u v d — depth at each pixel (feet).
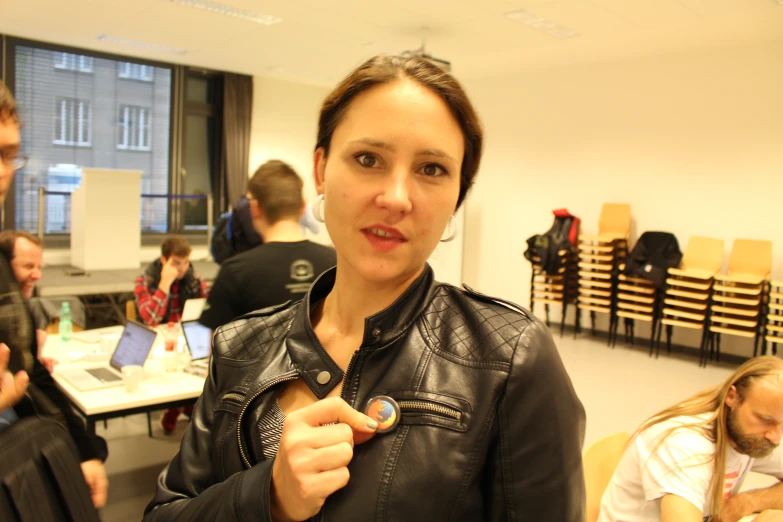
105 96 23.86
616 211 20.56
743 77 17.98
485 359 2.00
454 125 2.04
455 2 14.73
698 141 19.01
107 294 19.34
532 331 2.04
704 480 4.96
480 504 1.95
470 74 23.97
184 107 25.43
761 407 4.91
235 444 2.24
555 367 2.02
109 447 11.28
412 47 19.43
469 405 1.94
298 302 2.64
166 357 9.18
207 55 22.56
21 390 3.01
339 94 2.09
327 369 2.17
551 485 1.90
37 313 11.44
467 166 2.23
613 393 15.16
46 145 22.68
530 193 23.44
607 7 14.58
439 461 1.87
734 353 18.43
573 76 21.91
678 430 5.16
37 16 17.88
